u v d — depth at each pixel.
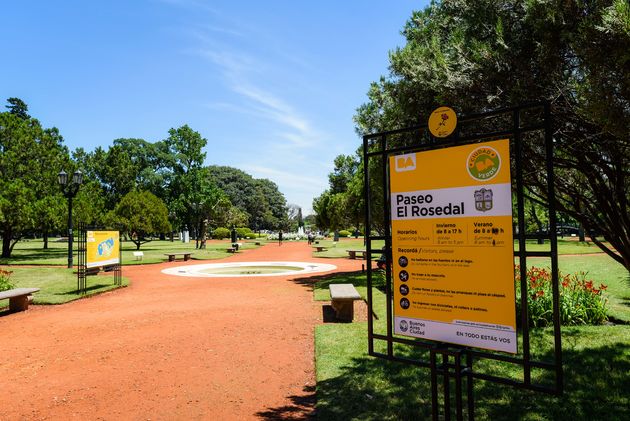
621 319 7.14
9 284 11.90
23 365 5.83
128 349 6.53
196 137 46.81
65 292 11.88
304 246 41.34
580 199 5.52
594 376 4.66
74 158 52.75
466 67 4.82
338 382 4.81
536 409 3.93
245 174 105.25
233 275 16.55
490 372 4.96
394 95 6.95
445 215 2.97
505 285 2.71
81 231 12.16
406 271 3.18
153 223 34.81
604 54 3.39
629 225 4.70
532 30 4.57
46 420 4.14
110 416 4.20
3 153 26.62
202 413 4.23
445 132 2.96
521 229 2.62
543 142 4.97
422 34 6.84
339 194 33.44
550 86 4.56
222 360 5.92
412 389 4.48
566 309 6.93
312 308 9.49
